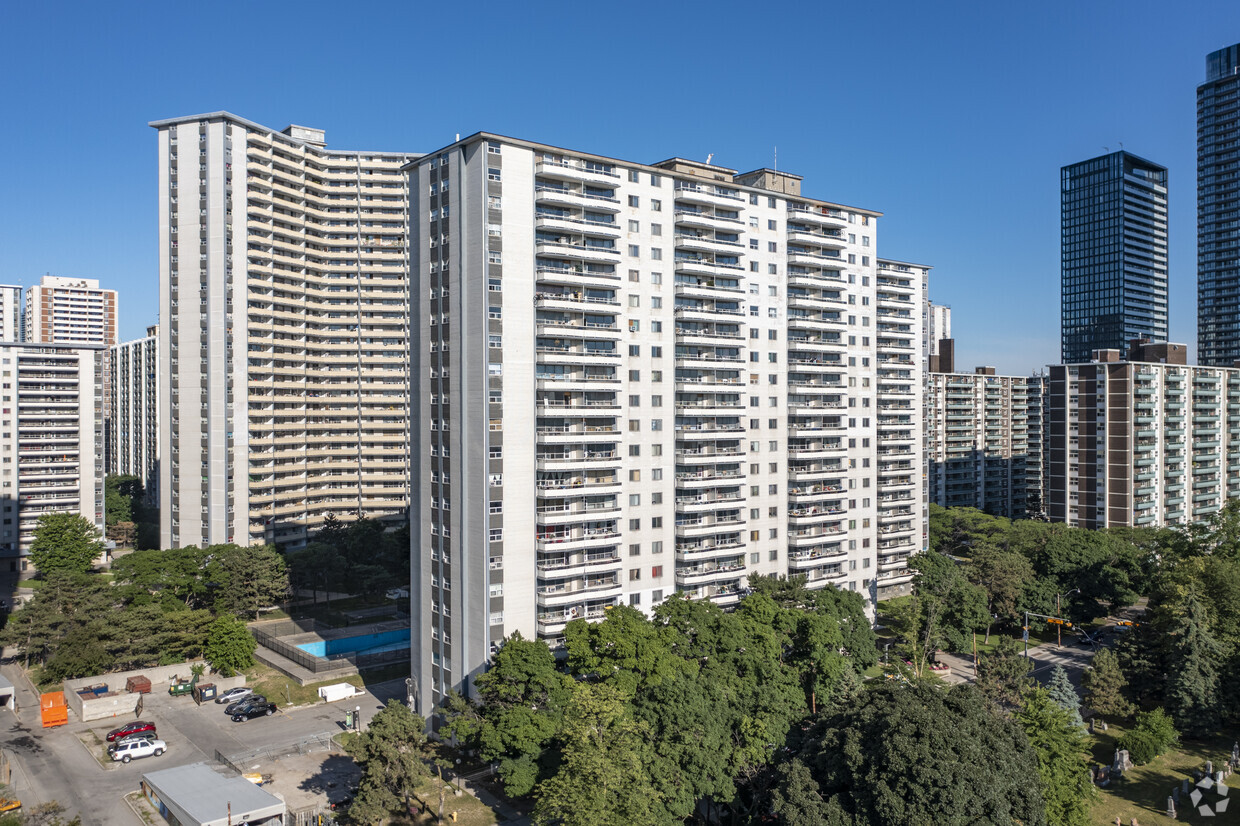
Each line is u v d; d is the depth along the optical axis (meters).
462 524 83.56
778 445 111.12
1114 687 86.12
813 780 57.62
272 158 169.12
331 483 183.00
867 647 92.44
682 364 98.94
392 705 66.38
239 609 128.88
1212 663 84.81
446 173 85.56
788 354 112.38
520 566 83.88
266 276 166.25
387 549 151.88
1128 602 120.56
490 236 82.06
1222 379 177.00
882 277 141.00
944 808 50.31
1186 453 169.38
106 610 107.25
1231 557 113.50
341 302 187.00
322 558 142.00
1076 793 63.91
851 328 121.69
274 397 166.25
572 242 89.75
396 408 186.75
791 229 113.31
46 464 168.38
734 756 64.69
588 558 89.31
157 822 67.00
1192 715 82.56
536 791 63.41
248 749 81.75
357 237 189.00
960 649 103.56
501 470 82.38
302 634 119.56
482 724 69.44
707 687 69.50
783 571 111.81
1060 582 122.81
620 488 91.38
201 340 154.75
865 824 53.25
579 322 89.81
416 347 90.38
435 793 73.00
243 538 157.38
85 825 66.56
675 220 99.69
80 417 171.50
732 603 103.88
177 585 127.00
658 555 98.12
